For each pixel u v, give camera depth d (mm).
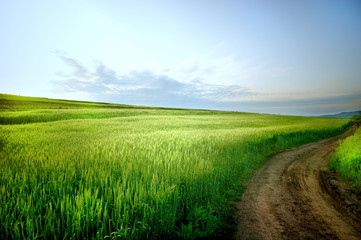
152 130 22891
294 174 9359
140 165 7184
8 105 64938
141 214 4375
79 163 6996
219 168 8344
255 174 9414
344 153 10641
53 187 4977
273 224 4883
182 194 5695
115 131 20859
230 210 5652
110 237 3740
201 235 4199
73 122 30203
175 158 8500
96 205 4309
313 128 27594
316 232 4508
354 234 4406
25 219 3930
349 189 7020
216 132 20750
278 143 17688
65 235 3504
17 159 7785
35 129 21250
